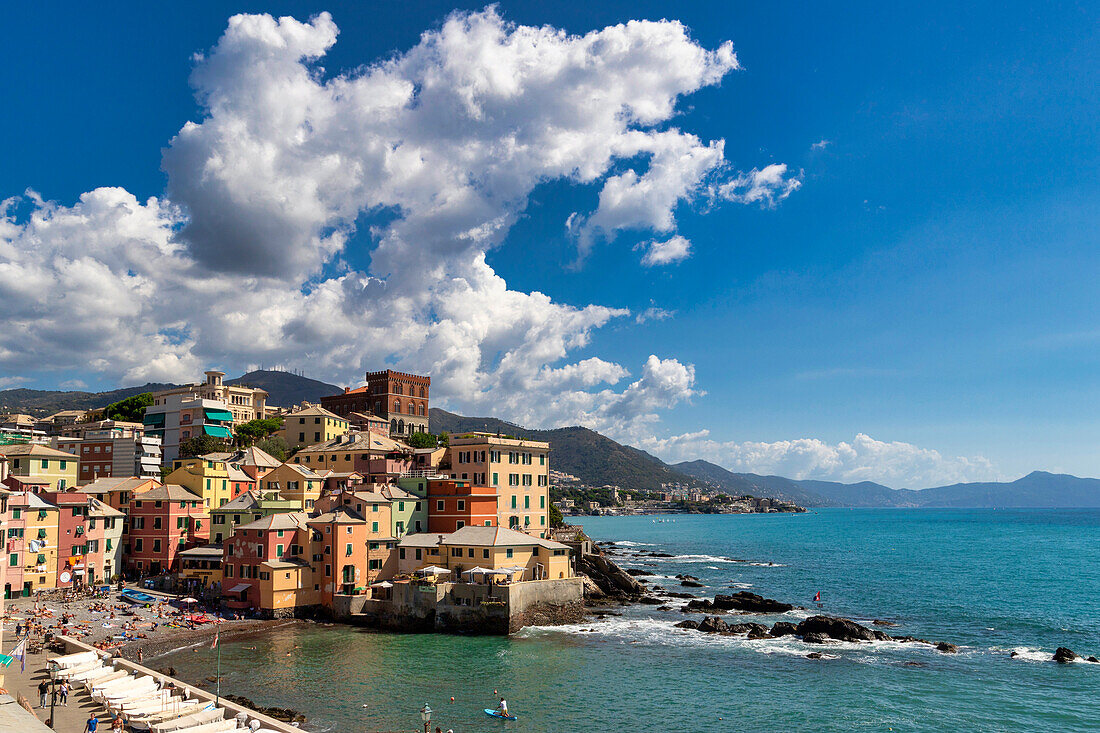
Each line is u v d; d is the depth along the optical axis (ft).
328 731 219.41
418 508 440.04
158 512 439.22
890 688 270.46
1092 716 241.96
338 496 409.90
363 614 364.99
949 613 426.51
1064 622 398.83
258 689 257.75
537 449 493.77
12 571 371.35
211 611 366.63
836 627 353.51
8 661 216.95
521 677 279.08
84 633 311.47
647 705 249.55
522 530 473.67
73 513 406.00
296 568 369.09
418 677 276.21
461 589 352.28
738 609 431.02
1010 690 268.41
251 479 504.84
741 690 266.98
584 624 377.71
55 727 196.24
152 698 213.87
